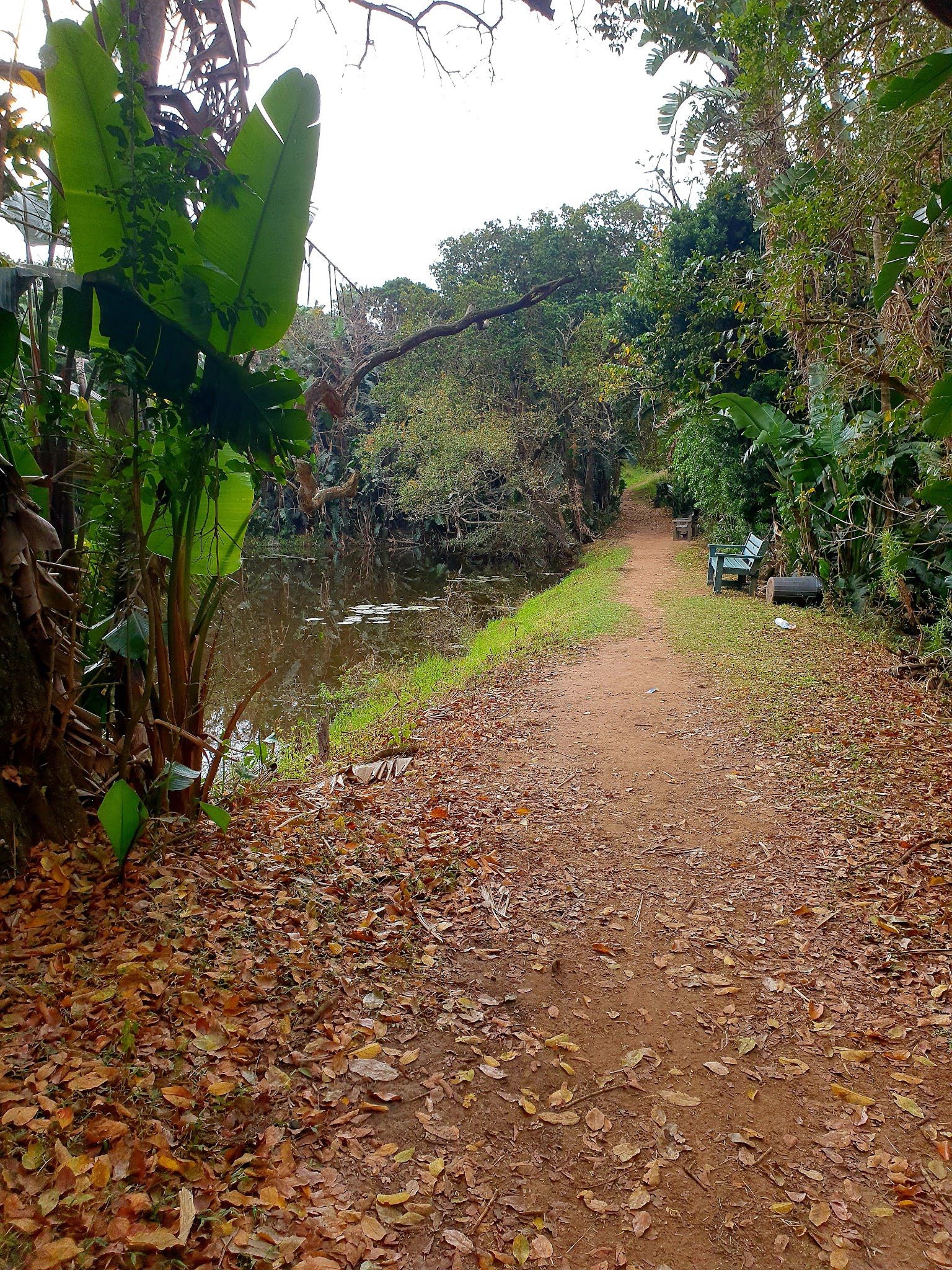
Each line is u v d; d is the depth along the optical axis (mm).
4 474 3455
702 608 12523
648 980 3355
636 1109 2621
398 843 4410
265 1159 2203
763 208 10781
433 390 27547
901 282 7914
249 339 4020
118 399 4227
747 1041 2969
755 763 5898
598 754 6160
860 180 7012
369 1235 2033
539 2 5793
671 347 17562
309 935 3355
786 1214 2240
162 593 4277
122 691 4348
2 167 3641
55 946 2957
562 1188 2289
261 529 38406
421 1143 2385
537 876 4238
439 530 35781
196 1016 2701
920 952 3518
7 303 3186
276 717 10523
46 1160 2055
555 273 32594
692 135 12461
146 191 3475
